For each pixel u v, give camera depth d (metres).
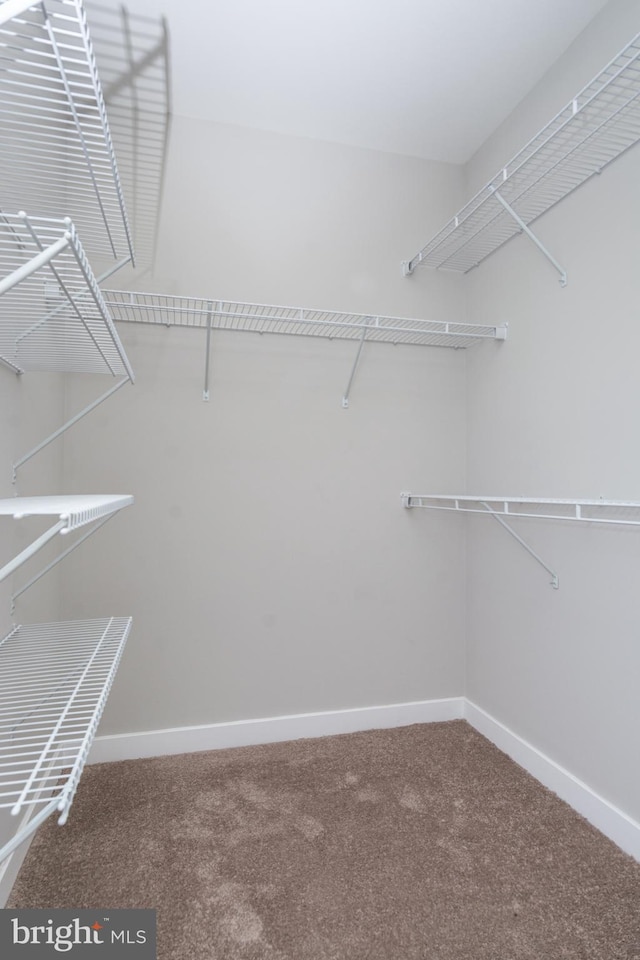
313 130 2.01
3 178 1.31
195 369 1.94
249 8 1.47
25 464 1.43
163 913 1.19
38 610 1.58
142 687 1.89
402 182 2.16
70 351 1.22
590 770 1.54
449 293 2.21
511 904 1.23
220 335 1.96
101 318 0.93
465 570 2.22
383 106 1.89
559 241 1.68
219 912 1.20
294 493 2.04
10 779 1.25
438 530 2.21
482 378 2.10
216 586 1.96
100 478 1.85
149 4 1.45
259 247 1.99
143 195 1.88
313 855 1.38
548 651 1.73
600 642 1.52
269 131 2.01
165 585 1.91
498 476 1.99
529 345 1.82
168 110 1.89
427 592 2.19
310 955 1.10
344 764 1.83
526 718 1.83
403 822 1.51
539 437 1.77
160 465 1.91
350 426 2.11
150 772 1.77
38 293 0.92
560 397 1.67
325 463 2.08
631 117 1.35
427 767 1.81
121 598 1.87
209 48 1.62
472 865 1.35
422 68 1.71
